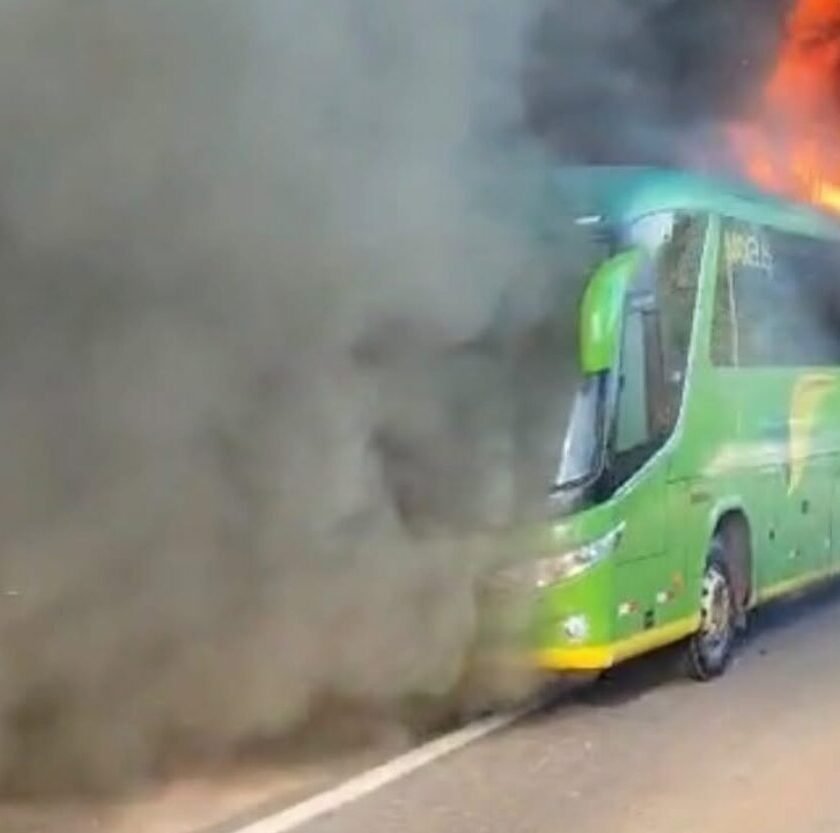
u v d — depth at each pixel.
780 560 22.23
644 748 16.34
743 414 20.80
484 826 13.46
